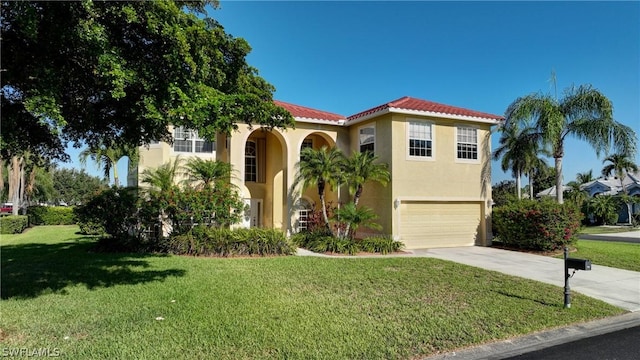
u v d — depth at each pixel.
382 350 5.61
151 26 6.06
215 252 14.54
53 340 5.72
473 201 19.73
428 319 7.08
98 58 5.85
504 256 15.93
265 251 14.87
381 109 18.05
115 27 6.60
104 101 7.89
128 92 7.20
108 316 6.86
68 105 7.72
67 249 16.09
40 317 6.77
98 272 10.92
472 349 5.90
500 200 37.09
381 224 18.48
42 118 5.66
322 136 21.31
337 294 8.80
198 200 15.12
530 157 23.50
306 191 21.27
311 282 9.98
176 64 6.43
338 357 5.32
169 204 14.94
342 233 17.36
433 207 18.84
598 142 19.67
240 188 18.56
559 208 17.19
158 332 6.08
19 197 35.59
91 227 18.33
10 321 6.53
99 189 16.28
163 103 6.69
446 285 9.94
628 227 39.12
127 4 6.11
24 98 6.41
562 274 12.15
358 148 20.42
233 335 6.01
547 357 5.72
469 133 19.91
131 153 13.27
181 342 5.69
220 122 7.25
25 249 16.14
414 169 18.31
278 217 21.33
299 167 18.66
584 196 42.38
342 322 6.79
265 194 22.33
